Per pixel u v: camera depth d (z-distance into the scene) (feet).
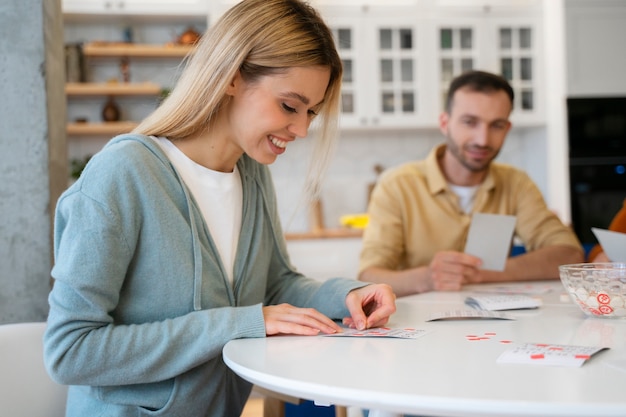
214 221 4.59
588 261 7.72
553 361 3.10
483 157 7.92
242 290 4.68
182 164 4.50
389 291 4.53
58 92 6.54
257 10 4.26
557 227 8.10
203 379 4.21
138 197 4.08
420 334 3.99
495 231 7.04
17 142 6.09
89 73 15.12
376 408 2.72
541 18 15.28
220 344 3.92
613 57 14.64
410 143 16.24
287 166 15.78
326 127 4.88
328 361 3.32
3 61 6.08
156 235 4.12
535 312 4.93
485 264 7.07
